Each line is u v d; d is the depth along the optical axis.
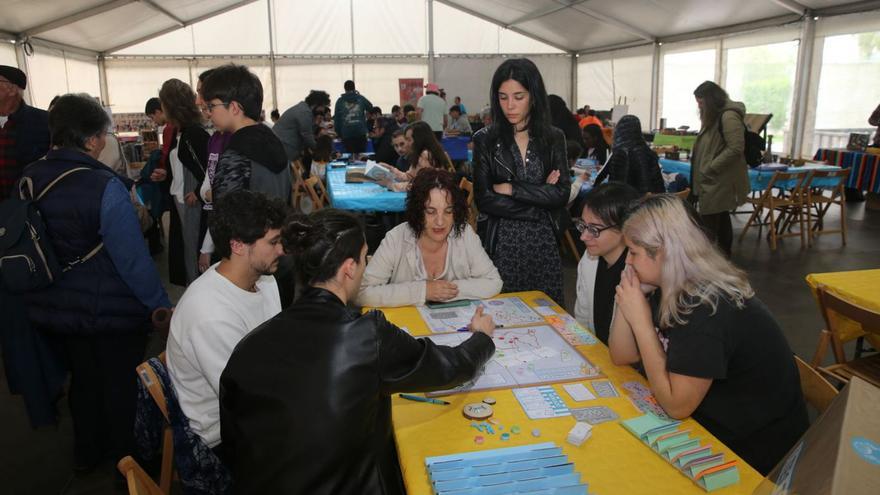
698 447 1.17
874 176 7.21
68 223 1.99
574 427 1.27
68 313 2.05
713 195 4.50
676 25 11.35
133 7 11.12
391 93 15.81
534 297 2.22
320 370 1.09
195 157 3.13
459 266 2.27
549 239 2.53
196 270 3.38
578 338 1.80
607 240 1.97
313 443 1.07
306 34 15.06
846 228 6.45
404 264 2.26
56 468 2.42
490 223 2.55
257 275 1.69
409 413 1.38
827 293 2.14
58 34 11.20
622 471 1.14
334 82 15.47
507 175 2.47
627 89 14.04
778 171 5.55
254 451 1.09
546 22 14.09
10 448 2.57
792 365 1.46
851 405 0.67
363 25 15.25
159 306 2.13
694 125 11.90
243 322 1.66
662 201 1.43
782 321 3.83
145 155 8.85
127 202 2.06
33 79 10.65
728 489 1.08
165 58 14.55
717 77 11.01
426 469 1.14
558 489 1.03
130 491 1.10
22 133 3.05
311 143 5.91
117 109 14.61
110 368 2.17
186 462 1.67
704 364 1.30
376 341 1.14
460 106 12.20
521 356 1.68
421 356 1.20
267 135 2.46
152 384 1.65
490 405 1.40
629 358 1.57
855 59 8.18
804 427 1.45
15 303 2.18
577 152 5.17
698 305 1.35
